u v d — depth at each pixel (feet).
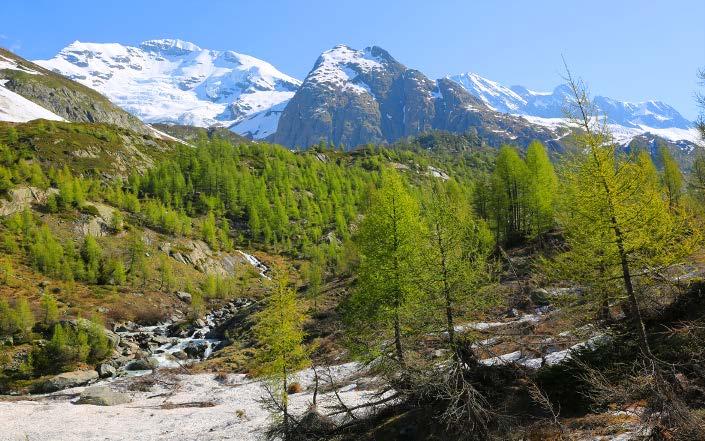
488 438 51.16
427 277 63.93
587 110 51.55
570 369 59.16
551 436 49.67
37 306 230.27
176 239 366.02
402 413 71.51
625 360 55.93
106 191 414.21
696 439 35.83
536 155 212.64
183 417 114.21
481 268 64.03
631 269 50.93
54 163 433.48
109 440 97.50
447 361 62.28
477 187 240.53
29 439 98.22
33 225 312.71
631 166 49.75
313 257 351.05
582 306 56.75
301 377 133.80
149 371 180.96
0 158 393.70
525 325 104.58
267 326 87.25
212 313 287.89
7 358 179.63
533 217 195.72
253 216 434.71
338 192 523.29
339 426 72.54
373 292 88.94
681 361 51.03
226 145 619.26
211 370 168.14
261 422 102.37
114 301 268.21
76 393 147.64
